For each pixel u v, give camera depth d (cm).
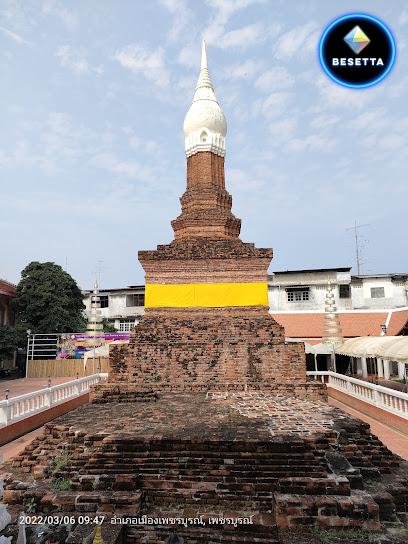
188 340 1973
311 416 1250
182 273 2109
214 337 1980
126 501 873
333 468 928
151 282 2098
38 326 4072
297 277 4288
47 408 1773
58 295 4209
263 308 2067
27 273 4256
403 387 2125
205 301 2083
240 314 2066
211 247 2142
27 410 1625
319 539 777
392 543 761
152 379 1883
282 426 1119
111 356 1917
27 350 3916
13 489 945
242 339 1942
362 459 1018
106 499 879
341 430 1081
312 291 4234
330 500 831
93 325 3312
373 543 763
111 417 1260
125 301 4919
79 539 781
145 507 898
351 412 1919
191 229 2302
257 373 1872
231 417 1241
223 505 894
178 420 1209
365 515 814
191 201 2388
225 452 963
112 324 4828
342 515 819
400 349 1602
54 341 4044
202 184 2406
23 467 1051
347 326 3117
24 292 4172
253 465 934
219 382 1859
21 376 3953
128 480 918
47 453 1070
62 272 4338
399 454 1214
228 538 823
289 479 884
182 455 965
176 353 1916
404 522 847
